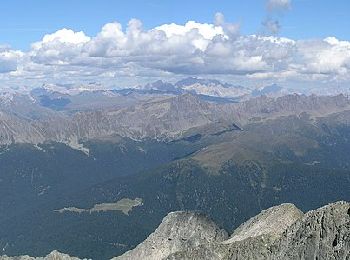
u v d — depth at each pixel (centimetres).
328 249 18862
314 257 19225
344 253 17975
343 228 18775
